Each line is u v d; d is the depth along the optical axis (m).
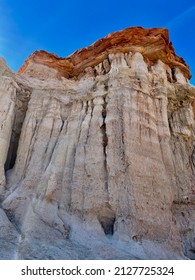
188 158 18.50
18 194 14.45
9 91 18.86
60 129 18.61
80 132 17.41
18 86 20.52
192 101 21.06
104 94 18.75
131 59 21.81
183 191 15.94
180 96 20.84
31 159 16.77
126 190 13.65
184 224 14.41
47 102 20.22
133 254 11.15
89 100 19.25
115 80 18.92
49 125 18.59
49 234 12.04
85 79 23.20
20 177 16.05
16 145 19.02
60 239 11.95
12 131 19.03
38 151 17.16
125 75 19.03
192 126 19.88
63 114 19.67
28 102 20.34
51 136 18.12
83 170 15.31
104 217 13.52
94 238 12.23
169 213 13.70
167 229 12.92
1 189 15.05
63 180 15.29
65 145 17.00
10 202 13.88
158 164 15.38
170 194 14.52
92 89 19.98
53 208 13.88
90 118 17.97
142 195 13.60
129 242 11.83
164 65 22.70
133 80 18.95
